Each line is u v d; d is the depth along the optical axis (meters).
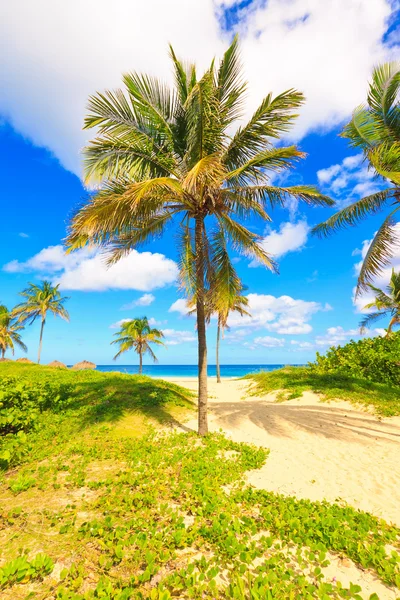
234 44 8.37
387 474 6.44
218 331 30.62
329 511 4.80
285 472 6.67
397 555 3.69
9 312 42.84
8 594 2.89
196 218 9.34
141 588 3.07
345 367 17.17
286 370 20.23
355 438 8.80
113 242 10.02
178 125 9.12
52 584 3.03
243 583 3.13
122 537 3.80
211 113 8.20
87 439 7.98
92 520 4.21
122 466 6.34
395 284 20.88
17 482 5.23
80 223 7.54
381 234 9.74
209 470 6.34
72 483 5.39
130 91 8.24
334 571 3.54
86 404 11.59
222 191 9.05
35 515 4.25
